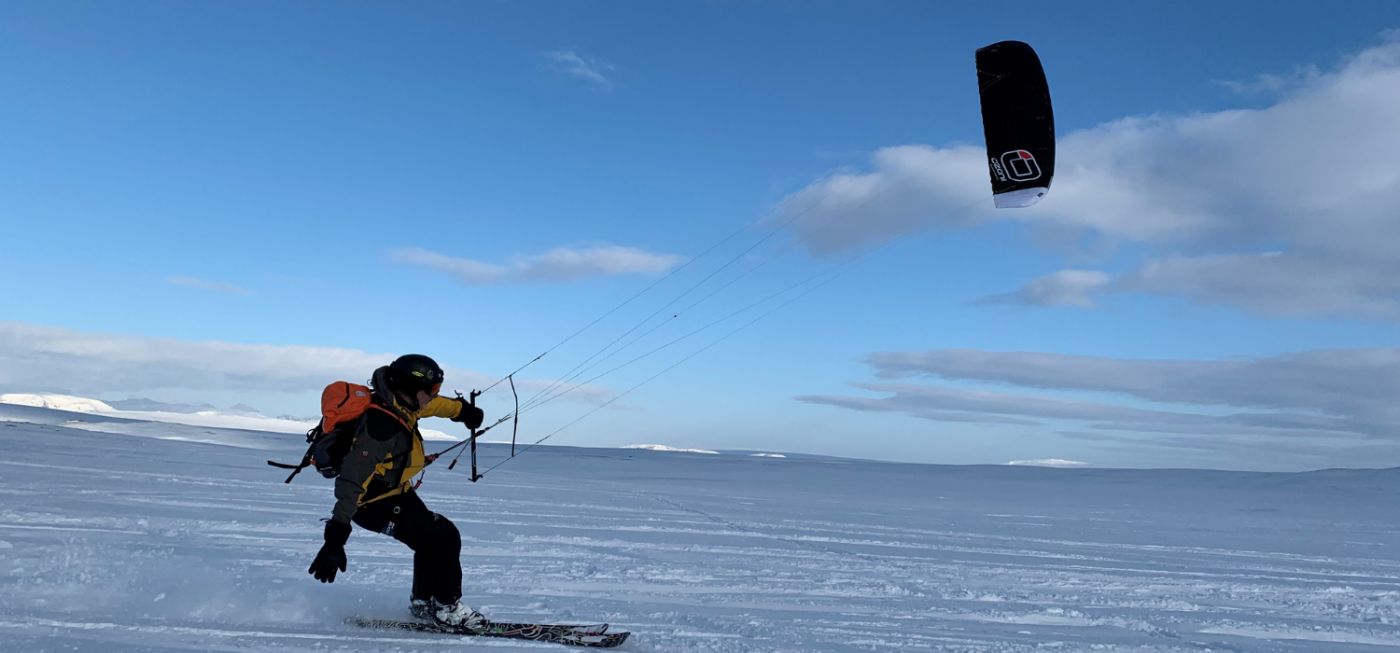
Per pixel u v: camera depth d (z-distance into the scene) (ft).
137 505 30.58
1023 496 85.66
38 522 24.59
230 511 30.89
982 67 30.99
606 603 18.07
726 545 31.81
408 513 13.26
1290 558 36.83
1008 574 27.58
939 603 21.45
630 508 46.44
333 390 12.35
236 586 15.35
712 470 120.98
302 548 23.50
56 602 12.96
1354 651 18.11
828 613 19.02
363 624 13.12
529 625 13.21
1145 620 20.39
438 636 12.62
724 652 13.64
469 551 25.91
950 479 119.44
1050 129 30.37
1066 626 19.19
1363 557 38.47
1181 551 38.29
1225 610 22.50
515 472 80.84
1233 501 85.87
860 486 93.15
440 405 13.69
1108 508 70.90
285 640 11.19
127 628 11.14
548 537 30.27
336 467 12.69
